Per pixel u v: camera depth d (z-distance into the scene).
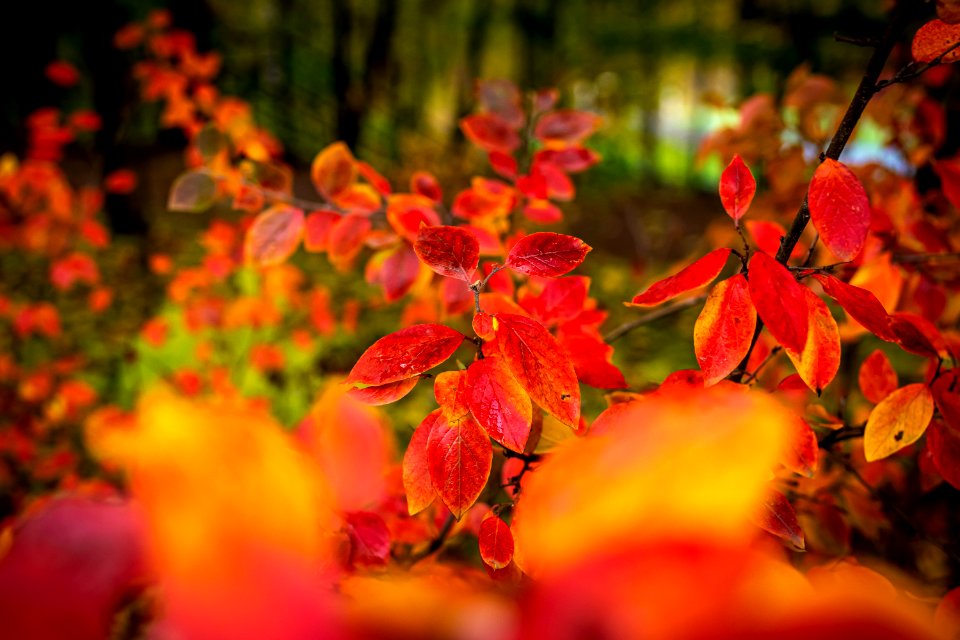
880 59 0.35
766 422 0.16
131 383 1.36
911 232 0.54
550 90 0.60
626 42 4.22
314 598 0.14
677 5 4.32
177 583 0.14
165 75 1.14
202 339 1.40
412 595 0.15
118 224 2.42
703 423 0.16
